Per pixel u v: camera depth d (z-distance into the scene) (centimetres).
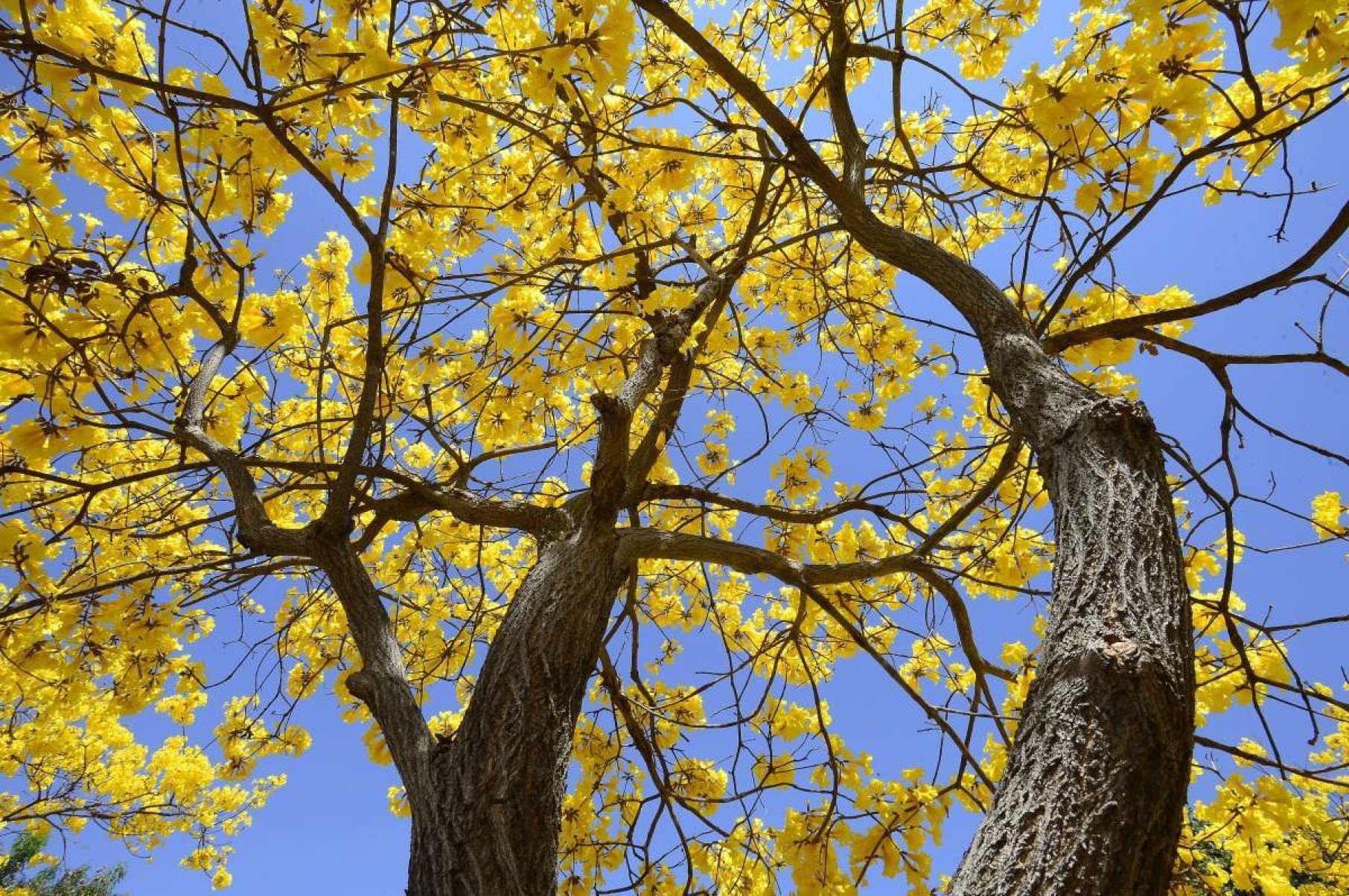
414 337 240
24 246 184
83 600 311
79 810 484
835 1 237
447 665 389
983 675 295
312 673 402
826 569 283
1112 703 105
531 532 261
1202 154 194
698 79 351
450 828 158
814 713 372
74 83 165
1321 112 172
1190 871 262
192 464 253
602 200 273
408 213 266
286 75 189
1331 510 274
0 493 282
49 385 202
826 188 236
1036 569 356
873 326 369
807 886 293
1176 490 246
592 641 212
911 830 297
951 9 316
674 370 302
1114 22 245
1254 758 216
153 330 220
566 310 255
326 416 371
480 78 256
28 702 410
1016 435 258
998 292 208
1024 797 103
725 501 303
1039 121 225
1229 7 161
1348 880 348
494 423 321
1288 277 203
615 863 334
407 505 281
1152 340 225
